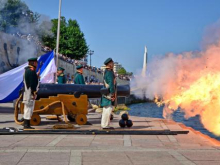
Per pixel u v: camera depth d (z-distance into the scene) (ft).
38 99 32.83
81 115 32.68
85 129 29.32
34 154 18.29
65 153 18.60
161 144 22.61
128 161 16.75
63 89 32.89
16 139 24.02
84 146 21.34
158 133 26.91
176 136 26.09
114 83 28.43
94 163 16.29
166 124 34.14
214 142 23.66
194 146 21.71
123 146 21.49
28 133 26.53
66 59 157.79
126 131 27.14
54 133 26.68
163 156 17.89
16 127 30.94
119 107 70.54
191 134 27.04
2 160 16.81
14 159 17.03
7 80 43.37
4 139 23.98
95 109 52.95
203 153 18.63
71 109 32.73
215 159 17.12
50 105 32.14
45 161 16.63
